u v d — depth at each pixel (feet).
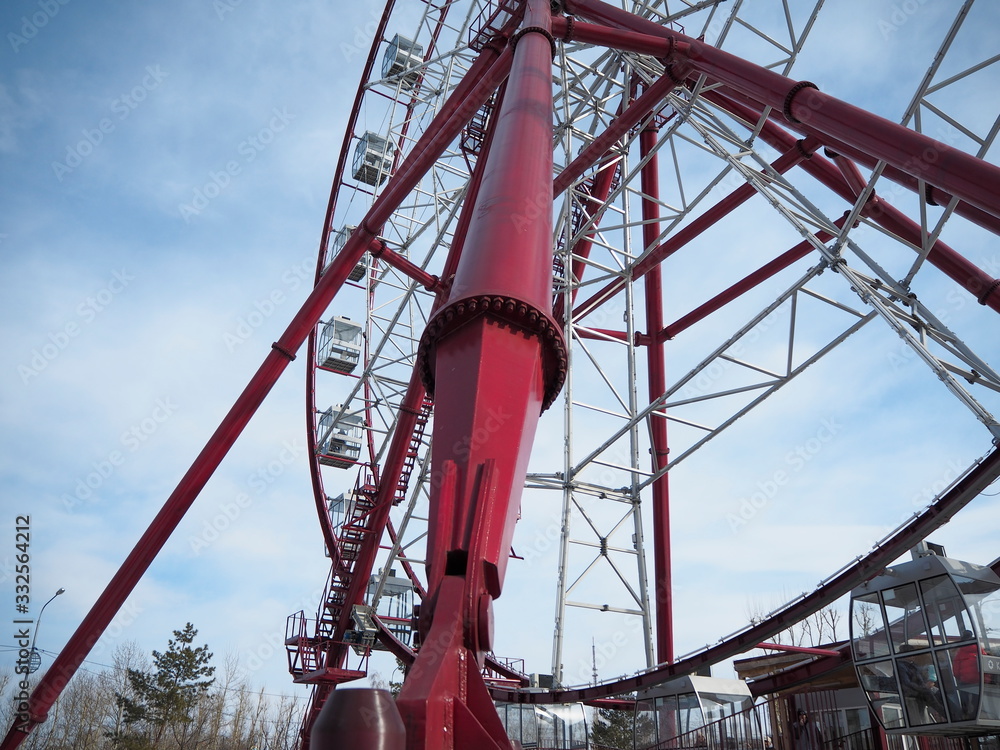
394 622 110.52
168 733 188.24
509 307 21.36
